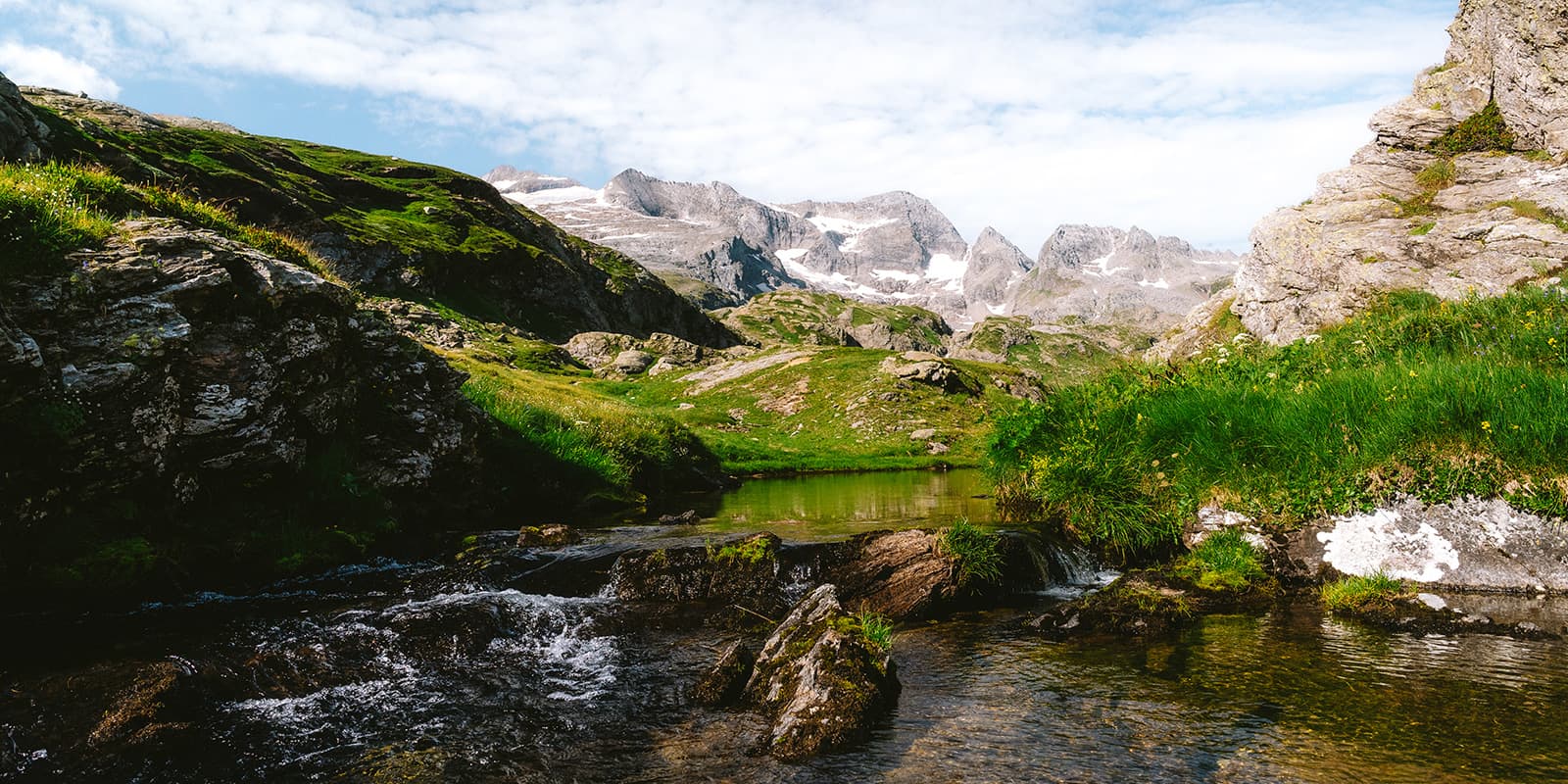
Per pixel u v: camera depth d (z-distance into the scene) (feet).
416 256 322.34
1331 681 26.14
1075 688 26.78
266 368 44.29
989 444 59.36
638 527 59.26
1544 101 115.85
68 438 34.09
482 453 69.21
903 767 21.18
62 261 37.40
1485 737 21.48
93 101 292.61
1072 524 48.44
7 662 26.43
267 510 44.09
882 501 81.82
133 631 31.07
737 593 40.83
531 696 27.45
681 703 26.81
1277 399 46.52
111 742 22.08
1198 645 30.81
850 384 228.63
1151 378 57.11
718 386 247.91
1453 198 116.88
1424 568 36.65
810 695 24.41
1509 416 38.11
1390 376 44.70
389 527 50.06
